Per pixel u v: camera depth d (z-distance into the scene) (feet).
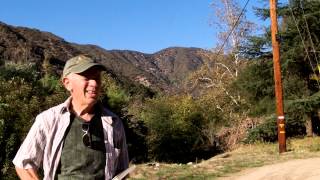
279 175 46.14
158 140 127.95
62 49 420.77
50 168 9.29
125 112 104.58
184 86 168.35
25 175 9.39
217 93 153.48
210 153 135.13
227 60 156.25
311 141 89.71
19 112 56.80
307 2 97.45
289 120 107.14
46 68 113.70
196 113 139.74
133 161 101.71
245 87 109.70
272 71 106.01
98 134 9.43
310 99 96.73
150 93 291.99
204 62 163.63
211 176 51.26
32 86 68.95
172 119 133.28
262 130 106.01
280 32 100.32
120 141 9.76
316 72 101.65
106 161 9.41
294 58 100.53
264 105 107.24
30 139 9.36
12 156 54.08
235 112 145.69
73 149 9.28
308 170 46.37
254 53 108.17
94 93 9.34
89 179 9.23
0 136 53.72
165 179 50.01
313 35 98.94
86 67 9.22
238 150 86.07
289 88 104.53
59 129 9.32
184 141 132.16
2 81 62.54
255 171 51.21
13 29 401.70
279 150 70.69
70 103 9.57
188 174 52.29
